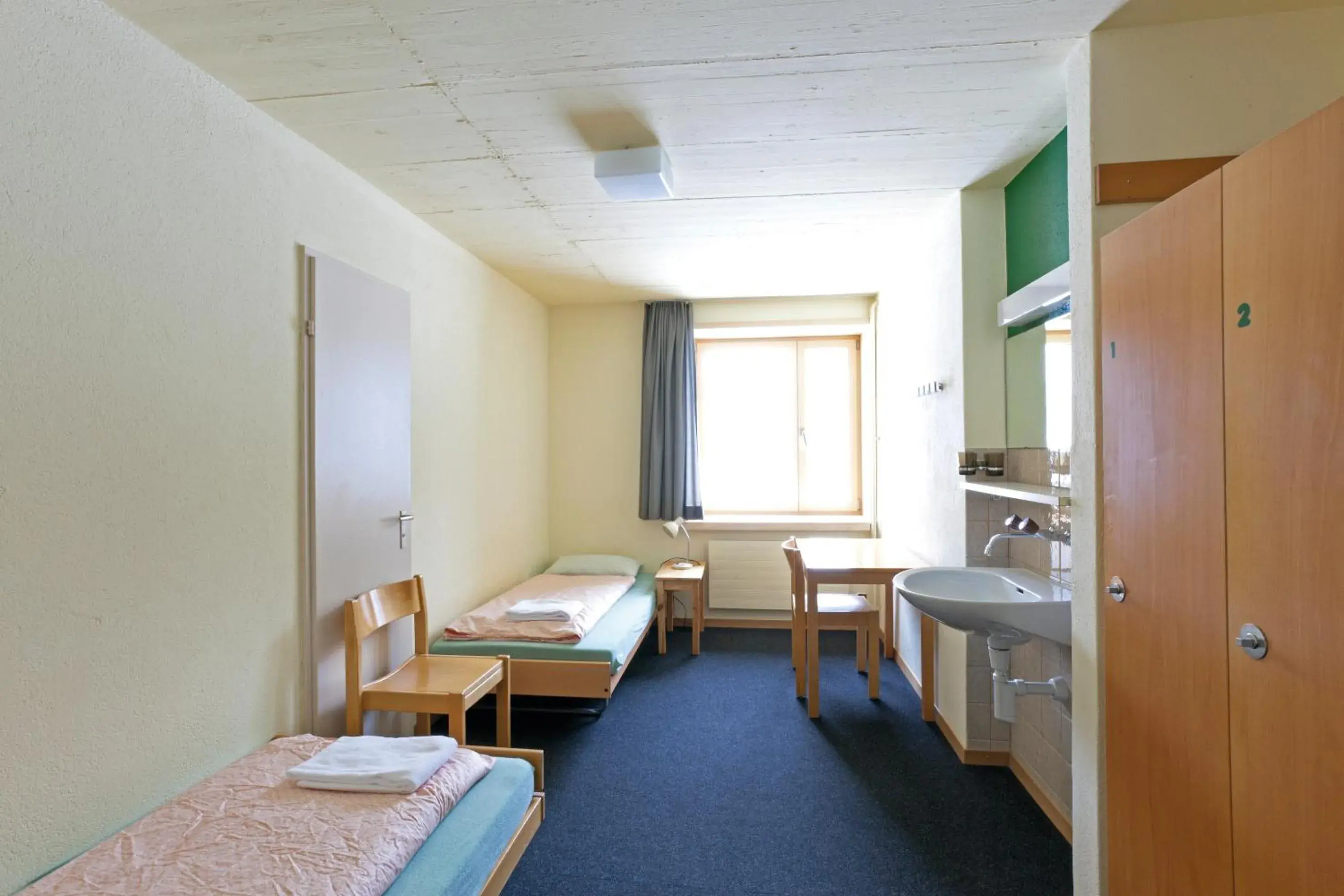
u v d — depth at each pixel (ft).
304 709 6.41
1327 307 2.85
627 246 10.21
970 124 6.32
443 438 9.49
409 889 4.03
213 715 5.33
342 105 5.83
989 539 7.96
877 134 6.53
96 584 4.36
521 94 5.68
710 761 8.15
